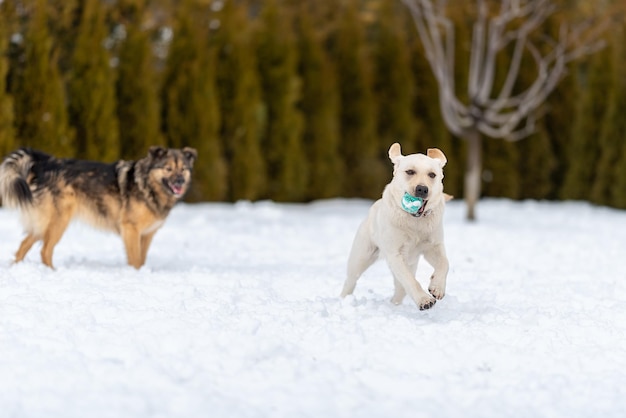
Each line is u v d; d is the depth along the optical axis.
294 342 5.60
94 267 9.22
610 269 10.40
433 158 6.86
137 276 8.04
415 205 6.48
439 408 4.53
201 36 19.30
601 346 5.88
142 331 5.56
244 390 4.66
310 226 15.66
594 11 26.83
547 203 23.88
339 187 21.70
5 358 4.96
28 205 9.31
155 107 18.42
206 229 14.27
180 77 18.97
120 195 9.71
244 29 20.31
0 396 4.38
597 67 23.47
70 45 17.75
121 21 18.44
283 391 4.66
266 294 7.27
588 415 4.55
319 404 4.48
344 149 22.08
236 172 20.00
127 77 18.12
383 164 22.48
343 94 21.97
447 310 6.87
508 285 8.81
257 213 17.70
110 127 17.56
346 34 21.94
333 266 10.27
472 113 17.88
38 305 6.18
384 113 22.38
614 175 23.25
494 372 5.23
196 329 5.65
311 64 21.30
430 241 6.88
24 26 16.92
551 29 23.61
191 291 6.96
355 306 6.77
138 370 4.77
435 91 22.52
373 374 4.99
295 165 20.91
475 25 21.55
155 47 20.42
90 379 4.65
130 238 9.70
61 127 16.86
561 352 5.70
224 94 19.94
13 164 9.30
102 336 5.44
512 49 23.28
